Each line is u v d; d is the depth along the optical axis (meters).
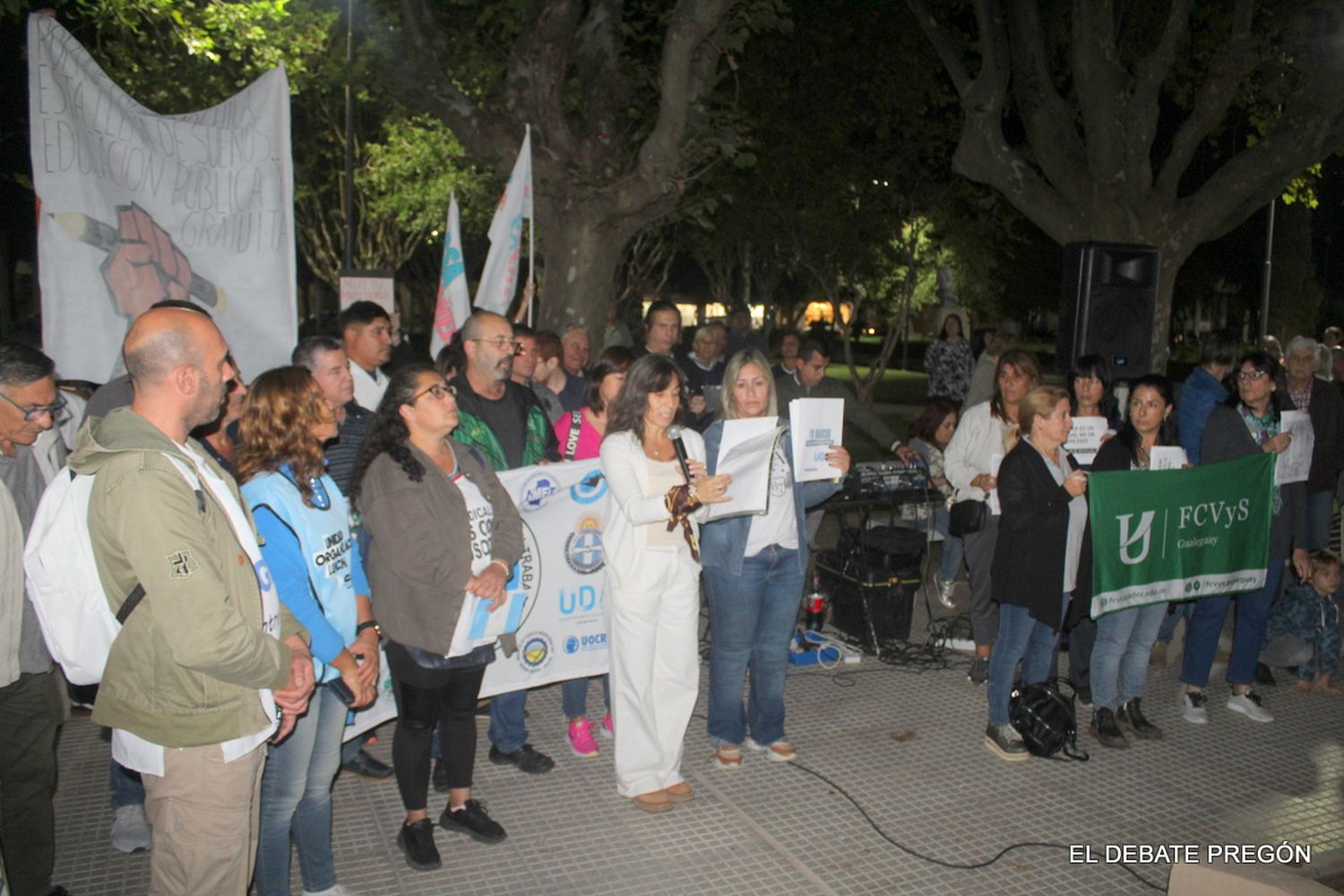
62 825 4.49
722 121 9.60
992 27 11.66
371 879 4.17
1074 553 5.59
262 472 3.50
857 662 6.82
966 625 7.58
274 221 5.15
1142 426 5.80
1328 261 28.50
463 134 9.16
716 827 4.64
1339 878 4.46
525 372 5.55
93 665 2.93
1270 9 10.99
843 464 5.08
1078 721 6.00
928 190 19.19
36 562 2.87
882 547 7.00
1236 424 6.03
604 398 5.66
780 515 5.01
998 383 6.33
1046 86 11.65
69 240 4.80
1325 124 10.67
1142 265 9.15
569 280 9.39
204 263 5.05
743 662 5.12
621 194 9.10
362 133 23.78
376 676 3.85
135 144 4.90
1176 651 7.03
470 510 4.12
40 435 4.09
